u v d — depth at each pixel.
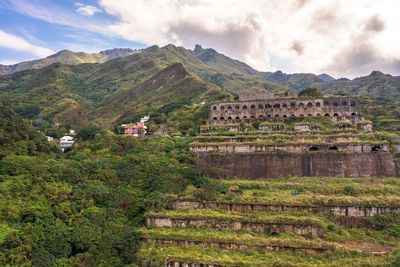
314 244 36.38
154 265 35.81
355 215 42.81
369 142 60.16
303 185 51.53
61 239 35.31
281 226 40.25
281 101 87.50
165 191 48.28
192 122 101.44
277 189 51.28
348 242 38.78
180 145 74.12
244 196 46.91
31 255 32.22
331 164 58.59
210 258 35.34
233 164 62.69
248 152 63.75
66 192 42.66
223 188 49.72
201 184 51.91
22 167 44.16
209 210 44.59
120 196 47.66
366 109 109.25
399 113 101.19
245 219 41.22
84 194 44.03
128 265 35.09
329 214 43.03
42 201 39.50
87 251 36.16
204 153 65.31
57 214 38.91
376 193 47.22
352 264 33.22
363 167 57.62
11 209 35.78
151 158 63.28
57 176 45.66
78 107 186.50
